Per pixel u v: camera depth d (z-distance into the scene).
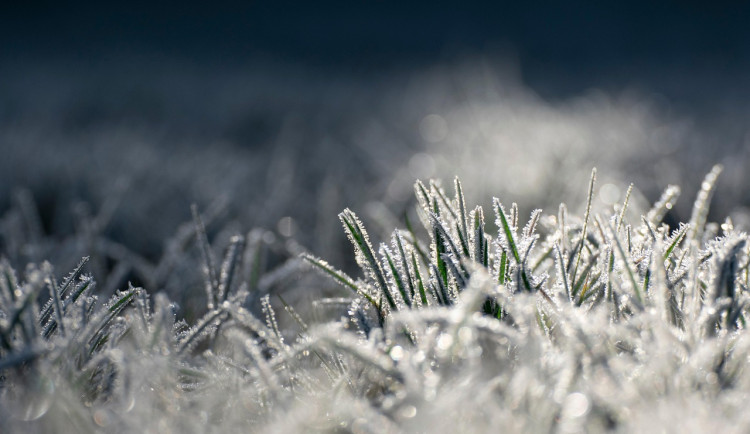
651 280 0.55
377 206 0.85
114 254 0.71
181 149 1.42
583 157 1.02
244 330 0.61
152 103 2.18
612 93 2.46
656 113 1.61
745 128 1.40
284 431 0.50
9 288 0.55
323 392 0.54
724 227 0.58
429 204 0.58
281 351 0.55
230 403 0.53
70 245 0.71
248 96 2.29
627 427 0.50
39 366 0.52
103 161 1.08
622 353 0.53
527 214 0.79
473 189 0.86
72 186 0.94
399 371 0.52
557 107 1.93
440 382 0.52
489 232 0.73
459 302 0.55
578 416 0.50
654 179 0.90
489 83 1.95
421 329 0.54
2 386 0.54
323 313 0.62
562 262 0.55
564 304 0.54
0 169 1.00
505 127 1.36
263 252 0.72
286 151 1.37
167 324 0.55
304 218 0.86
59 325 0.54
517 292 0.55
